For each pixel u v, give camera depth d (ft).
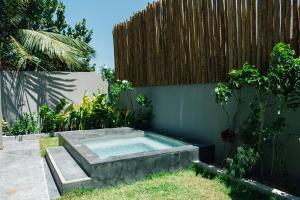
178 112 21.61
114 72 33.19
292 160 13.05
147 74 25.67
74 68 34.42
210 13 17.74
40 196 12.78
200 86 19.12
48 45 29.22
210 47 17.88
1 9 28.58
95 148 19.76
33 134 26.99
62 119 28.30
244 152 12.96
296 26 12.65
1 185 14.15
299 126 12.72
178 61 21.21
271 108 13.84
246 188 12.60
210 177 14.39
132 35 28.22
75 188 12.95
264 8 14.06
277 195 11.24
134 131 23.77
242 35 15.33
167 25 22.40
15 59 29.22
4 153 20.79
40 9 34.99
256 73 12.91
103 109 28.96
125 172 14.10
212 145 17.16
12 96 28.60
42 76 30.07
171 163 15.44
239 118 15.78
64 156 17.92
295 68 11.02
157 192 12.79
